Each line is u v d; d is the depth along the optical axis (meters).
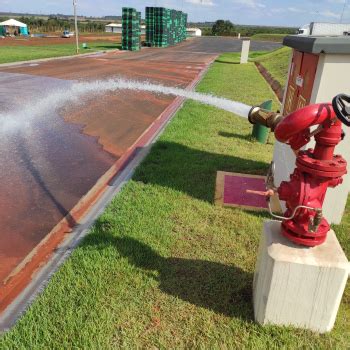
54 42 39.97
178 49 37.84
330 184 2.27
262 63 22.47
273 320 2.42
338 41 2.91
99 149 6.15
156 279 2.87
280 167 4.37
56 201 4.24
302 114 2.05
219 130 7.27
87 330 2.36
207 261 3.12
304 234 2.26
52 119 7.99
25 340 2.27
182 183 4.62
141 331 2.40
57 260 3.10
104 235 3.40
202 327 2.45
